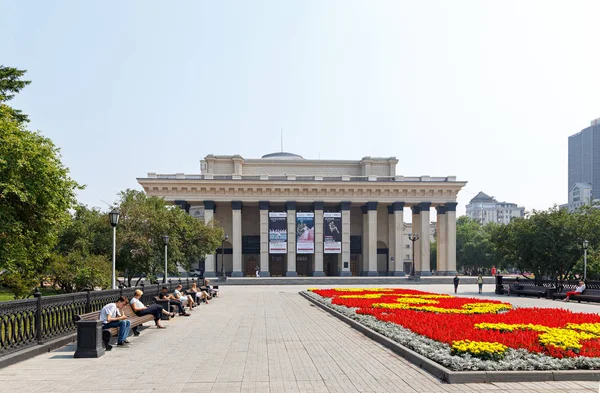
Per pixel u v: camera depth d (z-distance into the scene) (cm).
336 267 8250
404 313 1867
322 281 6031
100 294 1652
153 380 954
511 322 1541
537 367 962
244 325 1864
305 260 8431
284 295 3828
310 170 8400
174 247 3847
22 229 2077
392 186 7888
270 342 1432
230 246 8294
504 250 4700
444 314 1834
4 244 2014
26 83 2889
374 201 7925
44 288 3803
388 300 2569
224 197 7744
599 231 4184
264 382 934
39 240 2188
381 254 8631
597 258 4397
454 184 7944
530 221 4466
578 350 1062
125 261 3453
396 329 1480
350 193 7900
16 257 2114
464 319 1630
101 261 3038
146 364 1112
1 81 2811
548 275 4647
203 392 862
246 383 927
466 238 10212
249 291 4453
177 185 7600
